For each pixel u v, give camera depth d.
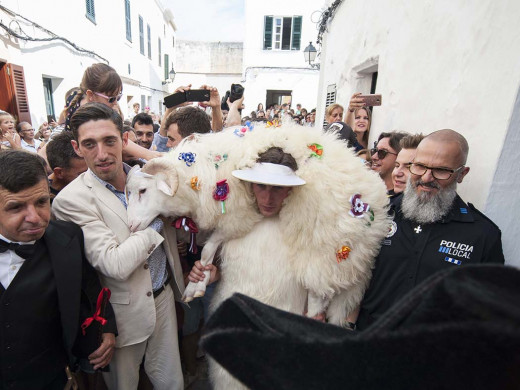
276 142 1.47
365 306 1.62
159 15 19.48
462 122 1.96
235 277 1.61
